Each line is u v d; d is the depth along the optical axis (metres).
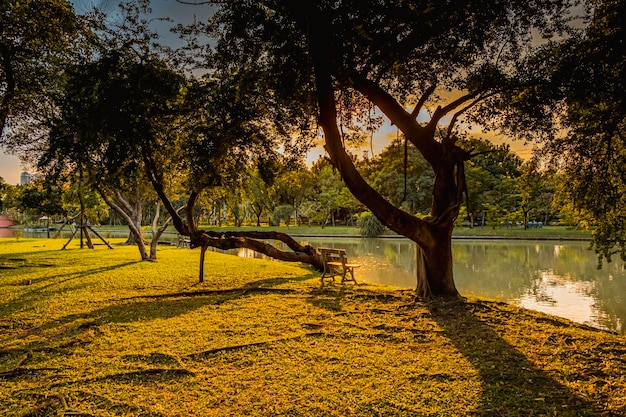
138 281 11.71
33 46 10.06
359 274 15.85
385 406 3.91
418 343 5.88
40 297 9.37
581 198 8.75
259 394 4.19
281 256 13.27
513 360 5.17
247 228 55.56
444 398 4.07
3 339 6.18
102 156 10.11
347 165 8.14
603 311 9.95
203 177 10.20
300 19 7.05
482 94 9.33
